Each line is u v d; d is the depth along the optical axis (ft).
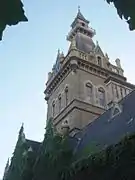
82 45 167.22
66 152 68.28
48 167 66.95
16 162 79.05
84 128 107.76
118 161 46.01
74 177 56.18
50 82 151.64
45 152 70.33
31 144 90.38
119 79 137.08
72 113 120.16
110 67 153.17
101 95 134.82
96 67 142.61
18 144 85.30
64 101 132.26
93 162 50.16
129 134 46.24
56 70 155.22
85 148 76.64
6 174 84.79
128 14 11.40
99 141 77.77
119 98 127.13
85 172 52.54
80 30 182.09
